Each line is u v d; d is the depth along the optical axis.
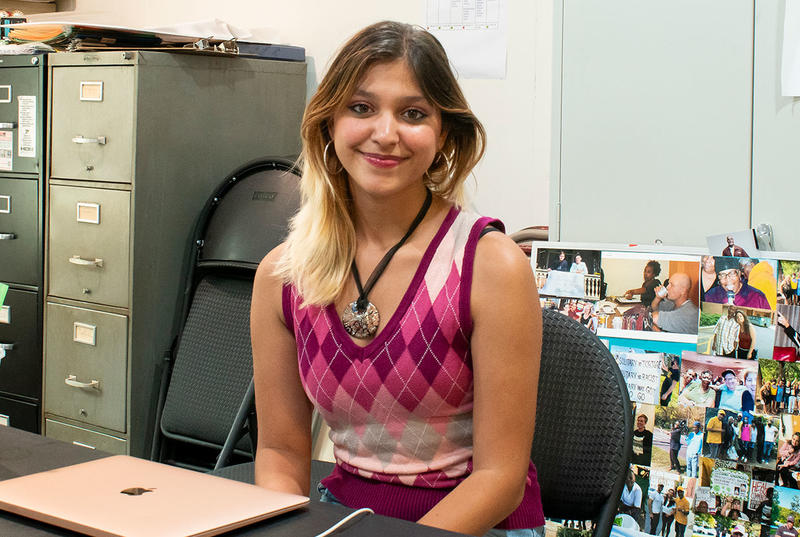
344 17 2.80
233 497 0.96
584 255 1.97
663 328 1.86
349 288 1.34
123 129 2.51
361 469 1.35
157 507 0.92
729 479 1.75
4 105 2.81
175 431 2.50
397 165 1.27
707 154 1.87
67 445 1.20
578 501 1.38
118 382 2.56
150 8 3.34
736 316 1.78
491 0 2.46
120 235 2.53
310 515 0.96
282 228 2.44
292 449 1.45
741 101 1.82
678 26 1.88
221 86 2.67
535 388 1.26
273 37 2.93
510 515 1.30
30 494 0.95
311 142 1.34
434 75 1.27
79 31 2.61
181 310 2.63
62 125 2.67
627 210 1.97
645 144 1.94
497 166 2.49
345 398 1.31
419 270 1.29
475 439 1.27
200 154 2.64
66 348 2.69
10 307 2.83
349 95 1.27
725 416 1.77
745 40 1.81
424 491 1.31
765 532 1.71
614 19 1.95
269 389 1.45
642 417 1.85
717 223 1.86
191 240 2.63
